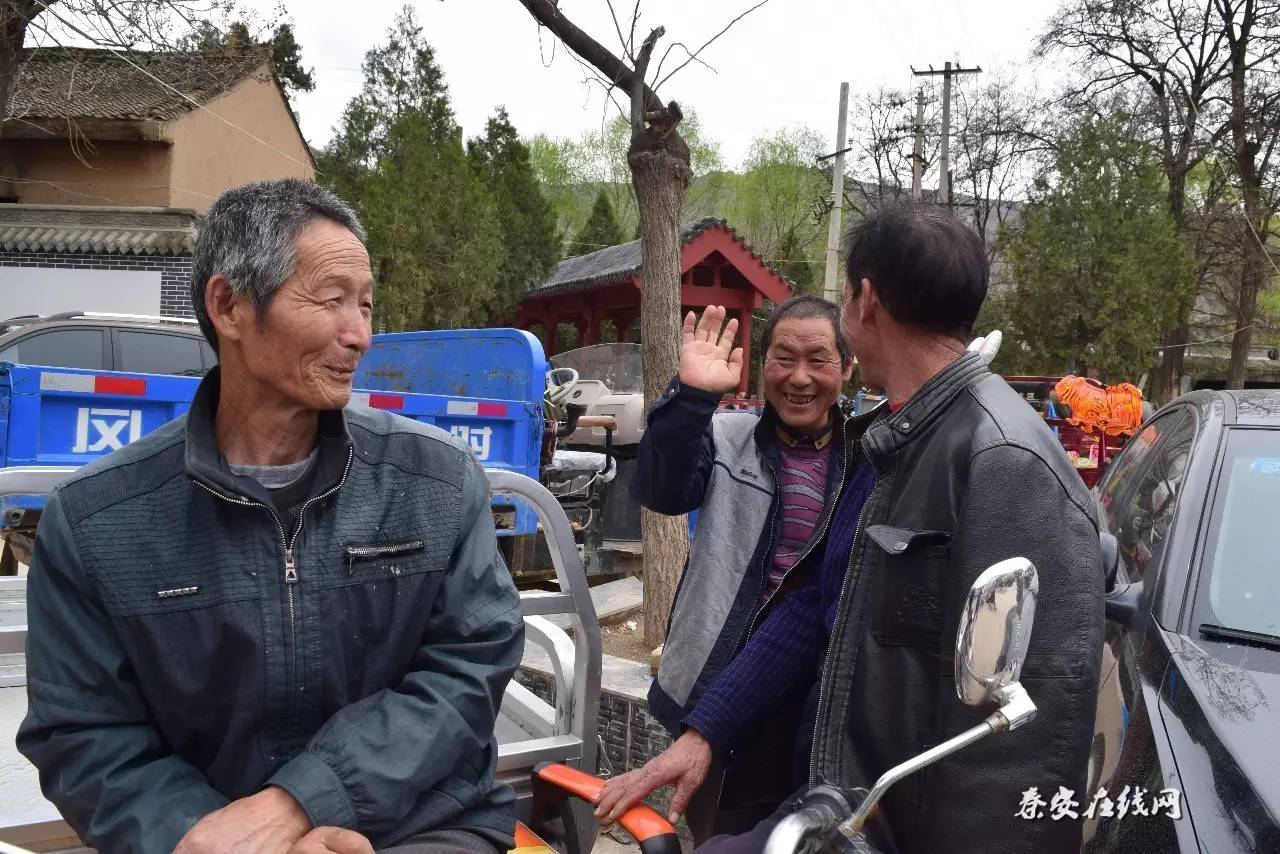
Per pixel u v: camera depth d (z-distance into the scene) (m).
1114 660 2.50
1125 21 25.95
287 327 1.51
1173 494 2.85
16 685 2.53
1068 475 1.58
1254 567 2.43
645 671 4.36
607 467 7.57
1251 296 25.95
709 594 2.41
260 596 1.53
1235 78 25.41
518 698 2.48
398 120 20.05
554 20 4.61
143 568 1.50
